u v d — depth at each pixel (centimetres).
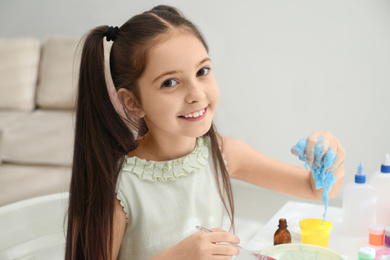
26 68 254
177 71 73
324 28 208
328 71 211
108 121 87
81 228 87
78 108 88
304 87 219
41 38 277
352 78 207
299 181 98
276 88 225
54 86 248
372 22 198
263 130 234
